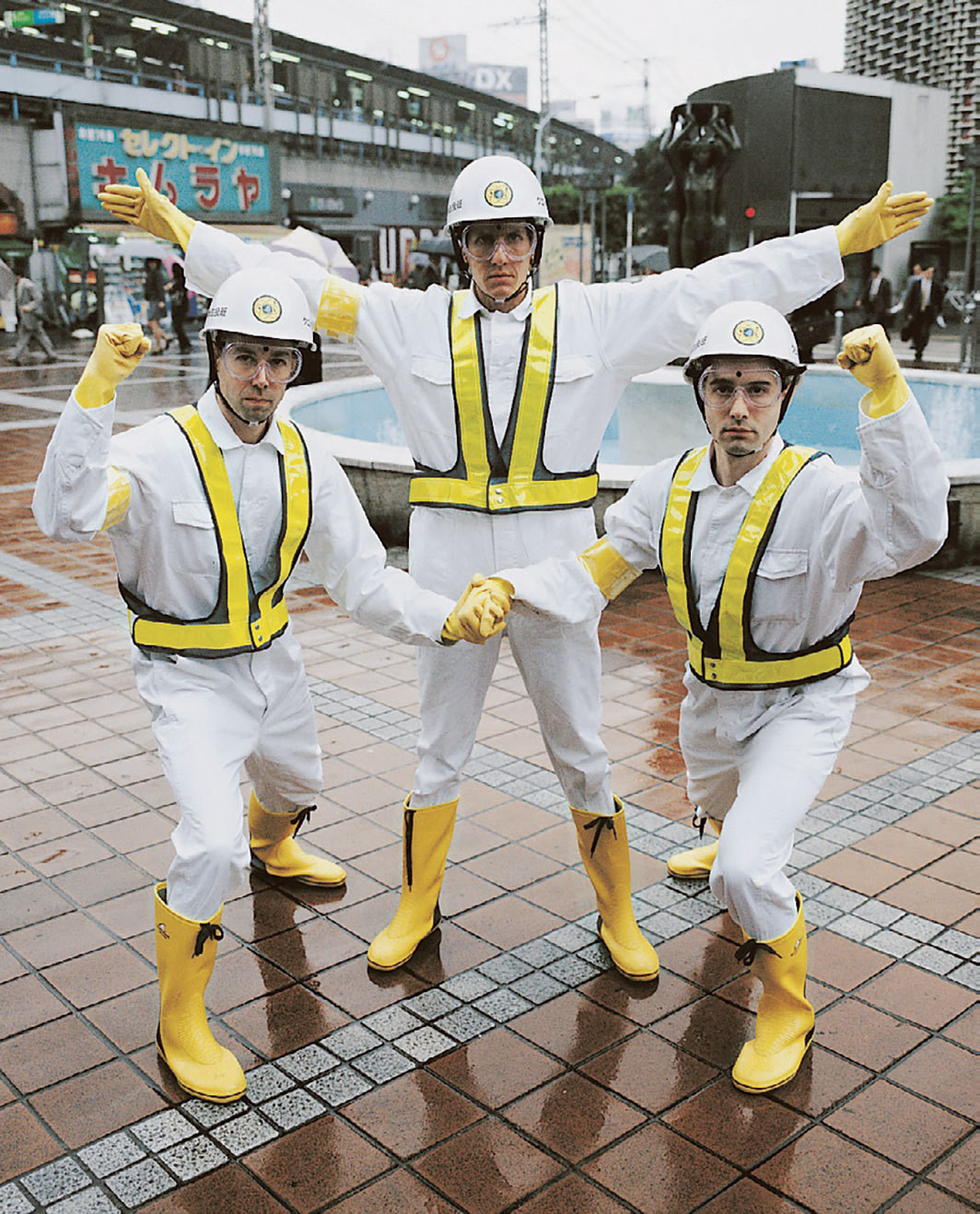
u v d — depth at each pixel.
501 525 2.95
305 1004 3.07
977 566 7.08
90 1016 3.03
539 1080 2.77
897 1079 2.75
